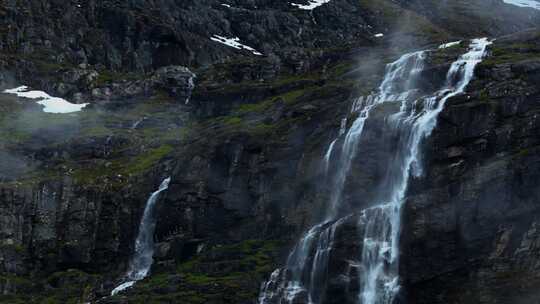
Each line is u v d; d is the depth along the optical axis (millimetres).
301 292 110625
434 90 124062
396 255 106562
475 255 103750
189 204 132000
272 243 121750
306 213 122438
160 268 129000
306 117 130500
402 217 107188
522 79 111875
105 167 148500
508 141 107062
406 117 116438
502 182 103938
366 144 118312
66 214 139875
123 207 138875
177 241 130500
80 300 124562
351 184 118250
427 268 104938
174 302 111562
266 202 127188
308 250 112812
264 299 111562
